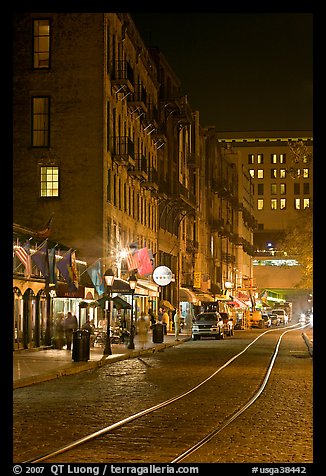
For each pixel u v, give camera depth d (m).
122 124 51.88
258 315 91.62
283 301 144.50
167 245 69.75
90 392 19.91
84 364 27.78
